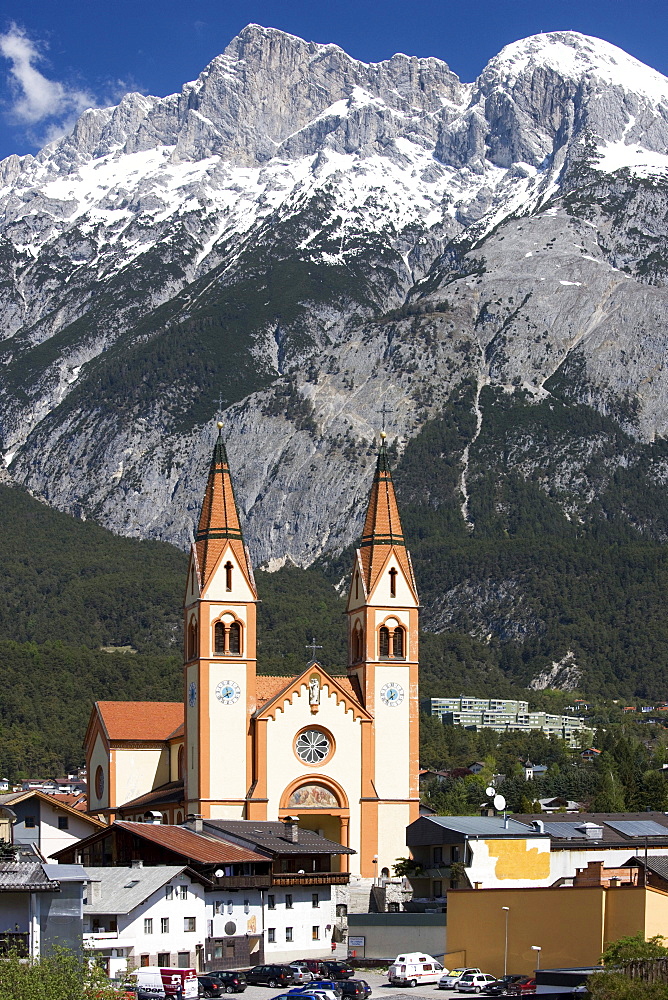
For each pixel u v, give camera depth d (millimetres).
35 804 152500
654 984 88062
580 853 132625
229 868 120750
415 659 161500
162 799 161250
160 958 114188
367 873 154875
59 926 98688
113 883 114688
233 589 156625
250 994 104750
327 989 99500
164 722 175375
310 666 156625
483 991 101000
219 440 162000
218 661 155000
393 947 118625
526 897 105125
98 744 175000
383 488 166000
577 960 101938
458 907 108625
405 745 159500
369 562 163000
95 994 84312
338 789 155750
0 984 82438
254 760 153875
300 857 129250
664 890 104000
